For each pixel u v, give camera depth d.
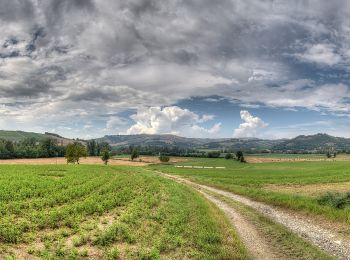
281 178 70.81
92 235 22.69
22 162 152.88
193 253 19.16
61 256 18.11
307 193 46.94
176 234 22.83
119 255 18.86
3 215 27.56
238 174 85.62
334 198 33.38
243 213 31.92
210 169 114.94
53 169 83.62
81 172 74.44
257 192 44.88
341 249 20.89
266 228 25.66
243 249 19.58
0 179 52.62
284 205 35.38
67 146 133.50
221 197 43.69
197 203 35.09
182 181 70.62
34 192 39.03
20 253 18.69
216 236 21.86
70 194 38.03
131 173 80.62
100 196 37.78
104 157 144.25
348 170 81.56
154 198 37.75
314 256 19.14
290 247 20.86
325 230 25.36
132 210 30.81
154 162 168.62
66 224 25.31
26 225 23.86
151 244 20.89
